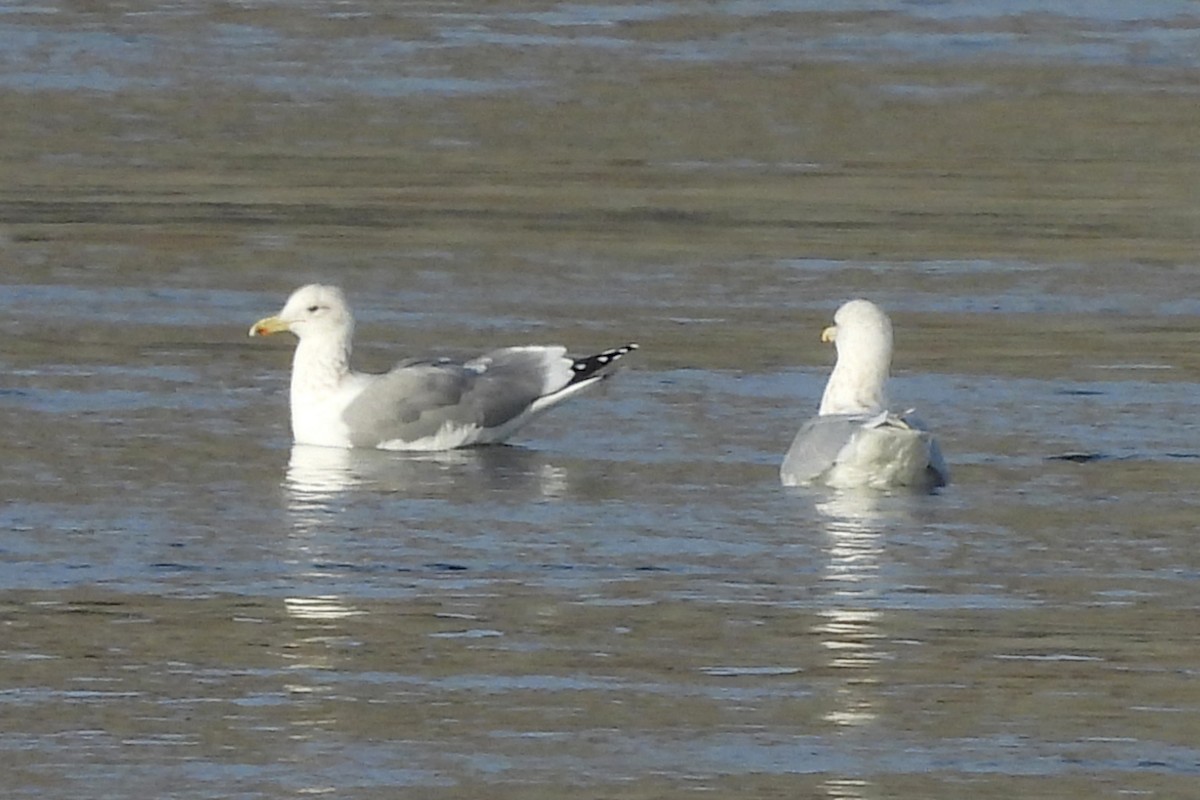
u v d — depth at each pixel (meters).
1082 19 38.03
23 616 13.62
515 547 15.09
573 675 12.79
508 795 11.14
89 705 12.25
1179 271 23.61
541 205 26.16
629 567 14.70
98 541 15.11
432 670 12.82
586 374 18.14
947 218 25.88
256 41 35.09
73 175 27.19
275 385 19.42
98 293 22.19
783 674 12.80
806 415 18.55
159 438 17.72
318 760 11.55
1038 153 29.45
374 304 21.94
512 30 36.31
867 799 11.13
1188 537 15.35
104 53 34.03
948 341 20.78
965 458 17.23
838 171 28.22
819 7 38.59
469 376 17.83
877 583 14.40
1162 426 18.16
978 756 11.67
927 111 31.67
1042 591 14.24
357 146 29.08
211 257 23.67
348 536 15.32
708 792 11.20
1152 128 30.98
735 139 29.88
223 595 14.06
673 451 17.55
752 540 15.23
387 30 36.12
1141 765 11.58
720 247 24.34
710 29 36.66
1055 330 21.22
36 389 18.95
